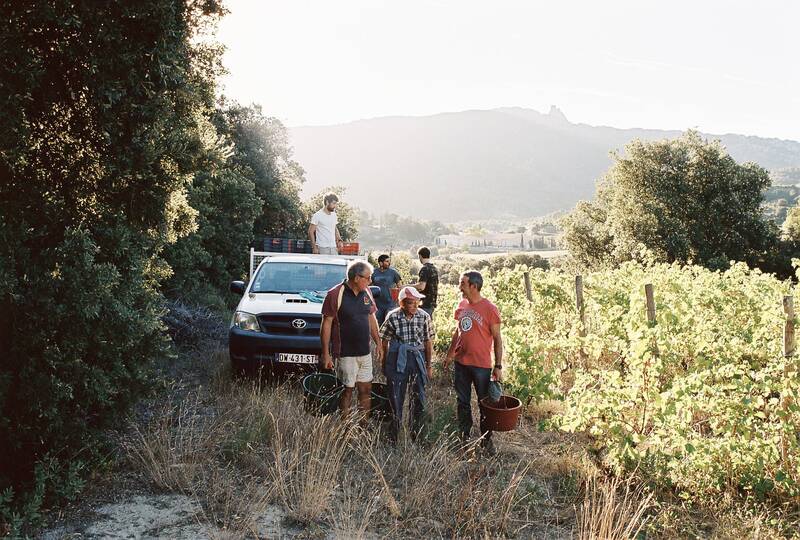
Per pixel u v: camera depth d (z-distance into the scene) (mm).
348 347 6020
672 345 6367
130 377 4898
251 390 7121
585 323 9891
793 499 4848
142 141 4871
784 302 6547
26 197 4402
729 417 5203
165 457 4926
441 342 10750
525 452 6000
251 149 28938
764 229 44562
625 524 4387
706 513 4754
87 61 4453
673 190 44500
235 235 20141
